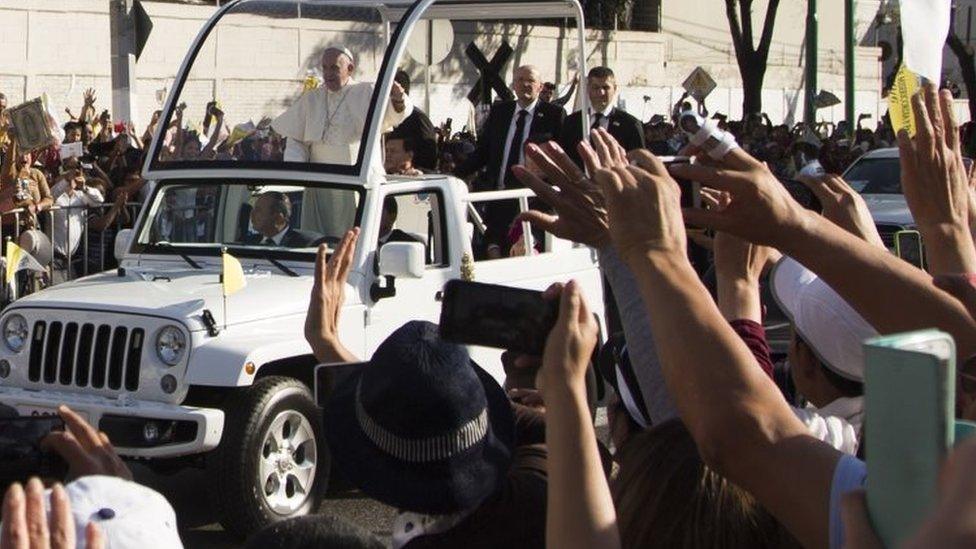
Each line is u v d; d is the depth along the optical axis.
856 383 3.96
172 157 11.13
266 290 9.98
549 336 3.01
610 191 2.94
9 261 11.77
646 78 49.41
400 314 10.40
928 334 1.88
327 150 10.68
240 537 9.41
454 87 28.47
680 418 3.21
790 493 2.57
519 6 12.93
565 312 3.00
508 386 4.33
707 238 5.14
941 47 4.65
